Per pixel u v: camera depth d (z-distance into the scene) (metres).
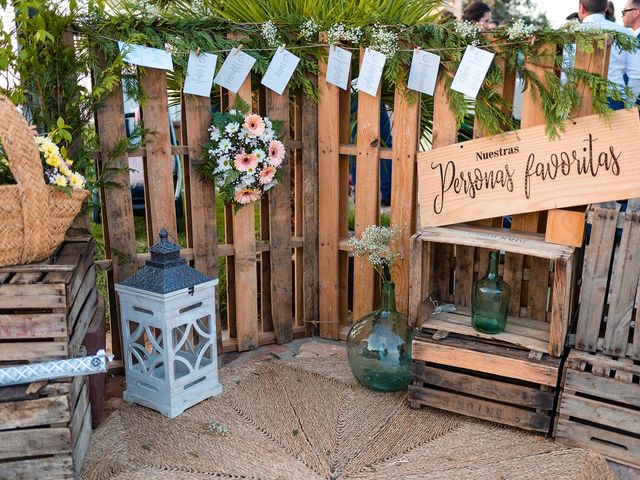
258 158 3.03
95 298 2.75
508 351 2.60
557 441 2.53
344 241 3.37
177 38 2.86
